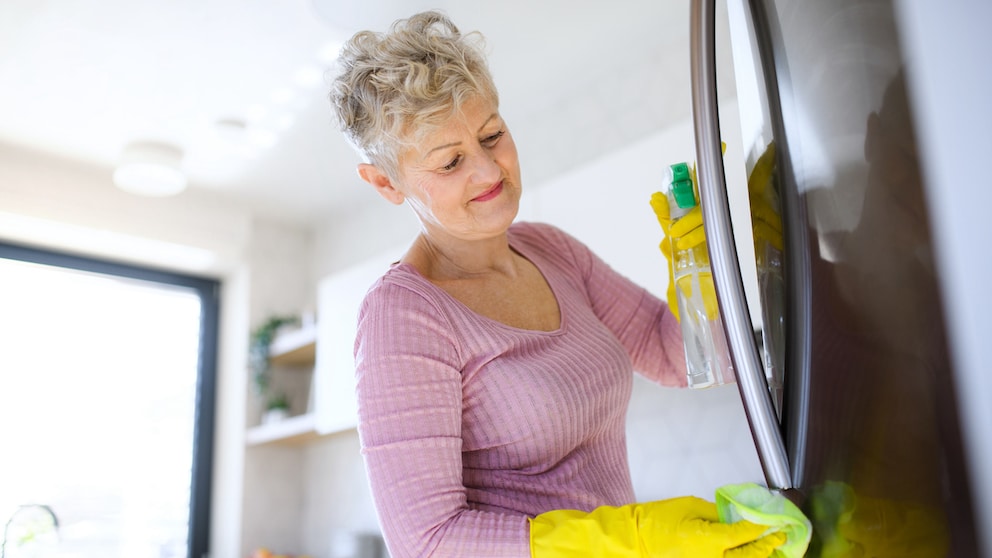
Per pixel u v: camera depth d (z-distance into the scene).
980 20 0.46
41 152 3.06
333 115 1.08
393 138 0.99
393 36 1.00
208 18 2.32
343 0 2.17
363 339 0.98
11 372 3.17
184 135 3.00
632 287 1.25
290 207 3.67
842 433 0.58
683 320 0.86
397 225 3.46
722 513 0.66
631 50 2.61
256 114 2.87
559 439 1.00
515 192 1.06
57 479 3.18
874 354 0.54
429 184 1.01
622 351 1.12
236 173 3.32
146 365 3.54
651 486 2.42
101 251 3.43
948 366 0.47
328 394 3.02
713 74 0.67
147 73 2.59
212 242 3.50
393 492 0.89
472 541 0.81
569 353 1.05
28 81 2.59
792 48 0.62
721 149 0.67
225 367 3.72
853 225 0.55
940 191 0.48
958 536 0.47
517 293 1.11
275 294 3.76
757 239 0.74
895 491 0.52
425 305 0.98
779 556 0.61
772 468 0.65
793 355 0.65
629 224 2.13
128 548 3.31
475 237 1.06
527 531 0.78
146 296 3.63
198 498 3.55
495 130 1.02
